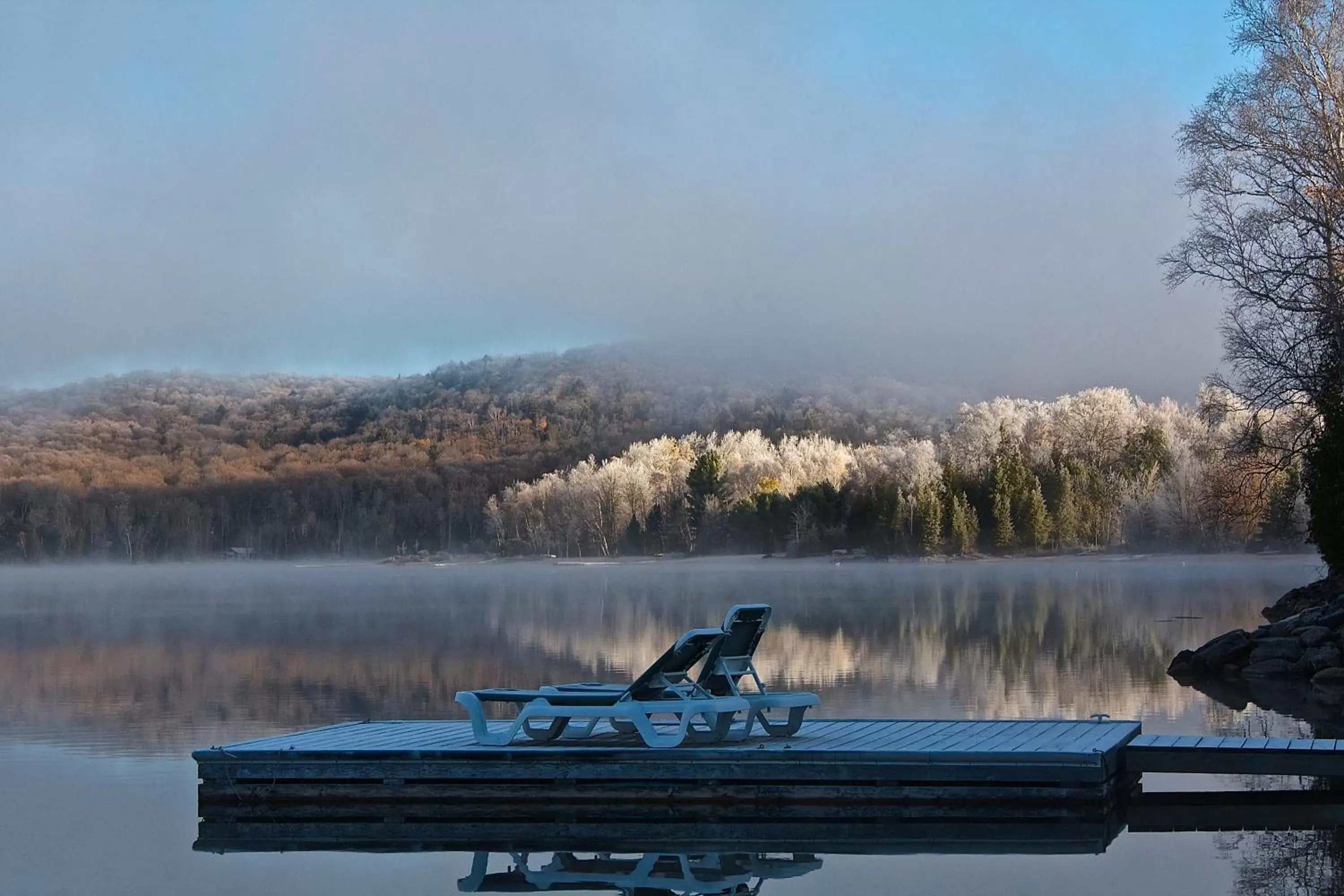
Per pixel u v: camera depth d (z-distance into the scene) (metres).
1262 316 29.86
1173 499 87.44
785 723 13.38
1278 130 29.69
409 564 153.50
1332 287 28.69
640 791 11.33
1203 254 30.14
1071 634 29.45
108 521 158.75
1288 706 17.12
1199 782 12.41
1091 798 10.74
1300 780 12.46
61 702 19.33
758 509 118.88
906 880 8.77
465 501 167.00
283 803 11.74
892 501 104.69
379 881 9.16
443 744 12.16
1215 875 8.68
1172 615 35.66
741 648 12.33
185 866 9.66
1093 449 103.12
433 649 27.94
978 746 11.43
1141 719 15.78
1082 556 94.69
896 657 24.28
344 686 20.77
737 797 11.21
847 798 11.05
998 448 105.75
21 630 38.06
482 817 11.35
